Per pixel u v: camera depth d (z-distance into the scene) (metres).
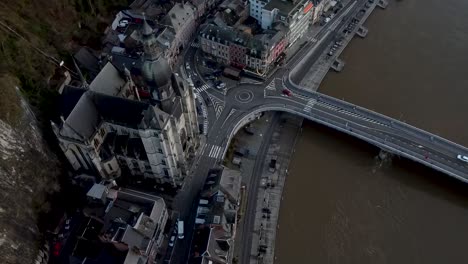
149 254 122.06
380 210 142.88
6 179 116.69
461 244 133.88
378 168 153.25
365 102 173.38
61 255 122.69
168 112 130.62
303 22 192.75
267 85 175.62
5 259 109.94
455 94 175.62
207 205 131.25
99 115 133.25
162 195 143.12
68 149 131.38
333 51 192.38
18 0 153.62
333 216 141.25
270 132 164.00
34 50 147.12
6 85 124.38
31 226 121.50
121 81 149.62
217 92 173.25
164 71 123.81
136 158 137.12
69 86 132.88
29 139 127.19
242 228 136.75
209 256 118.06
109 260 116.25
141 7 195.75
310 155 158.00
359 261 131.12
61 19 167.38
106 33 187.25
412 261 130.75
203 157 151.75
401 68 186.88
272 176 150.50
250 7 199.00
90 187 135.25
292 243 134.62
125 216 122.88
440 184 147.50
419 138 153.25
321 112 163.88
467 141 158.88
